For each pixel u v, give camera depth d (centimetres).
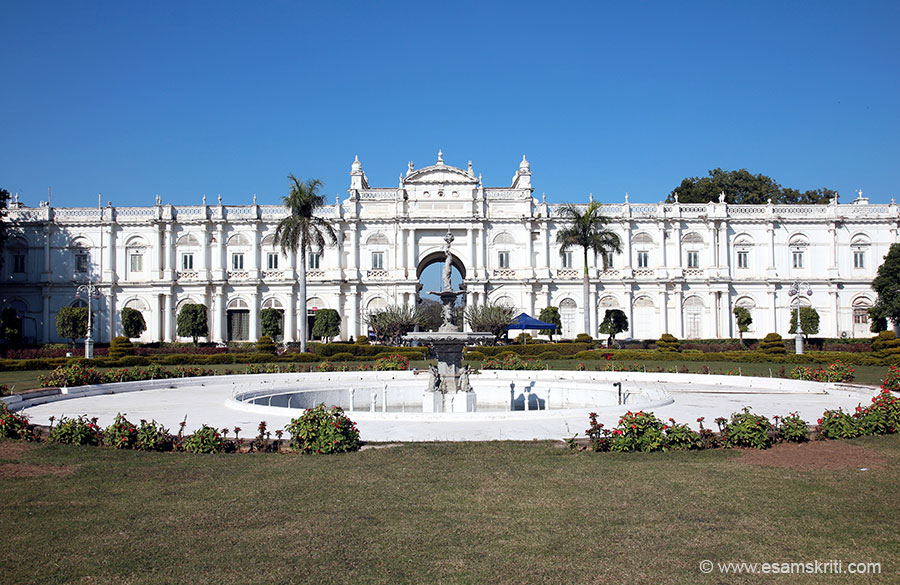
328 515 1286
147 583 981
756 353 5519
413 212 8344
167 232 8362
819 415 2645
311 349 6688
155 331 8238
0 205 7750
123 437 1898
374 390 3600
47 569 1030
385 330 7144
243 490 1459
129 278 8356
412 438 2014
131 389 3788
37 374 4656
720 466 1666
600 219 7125
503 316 7025
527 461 1722
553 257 8469
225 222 8362
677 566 1041
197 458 1767
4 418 2034
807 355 5262
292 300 8331
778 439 1961
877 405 2141
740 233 8506
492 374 4641
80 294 8306
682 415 2630
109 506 1348
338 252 8319
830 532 1188
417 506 1341
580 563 1052
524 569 1030
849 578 1000
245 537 1166
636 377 4503
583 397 3512
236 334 8412
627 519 1259
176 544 1134
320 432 1838
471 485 1495
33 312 8325
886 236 8488
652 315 8425
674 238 8469
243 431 2233
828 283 8400
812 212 8538
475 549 1110
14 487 1487
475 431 2125
